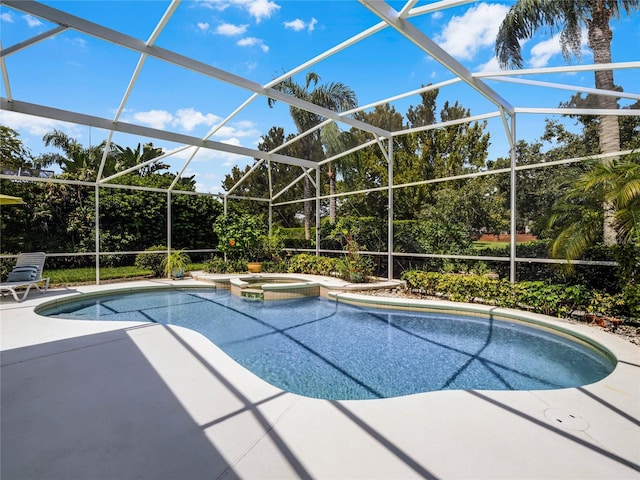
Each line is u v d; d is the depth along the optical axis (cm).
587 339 512
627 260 543
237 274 1166
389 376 434
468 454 232
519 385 409
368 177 1106
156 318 716
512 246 753
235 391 326
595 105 657
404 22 495
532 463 223
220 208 1419
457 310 723
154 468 214
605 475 212
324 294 936
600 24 596
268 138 1470
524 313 650
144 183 1268
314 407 298
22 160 1490
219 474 210
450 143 973
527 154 766
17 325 552
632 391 333
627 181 502
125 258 1183
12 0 445
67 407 291
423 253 943
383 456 229
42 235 1041
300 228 1334
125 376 358
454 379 426
